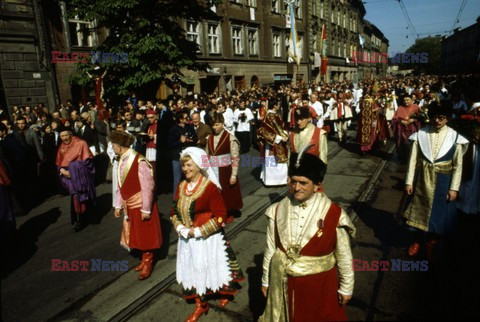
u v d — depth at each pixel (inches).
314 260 78.9
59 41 529.0
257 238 180.9
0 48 462.3
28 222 225.6
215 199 112.3
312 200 81.2
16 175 246.4
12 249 184.7
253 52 977.5
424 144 137.5
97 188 294.7
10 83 475.2
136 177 142.5
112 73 370.6
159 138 256.7
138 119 312.5
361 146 357.4
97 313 127.1
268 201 237.0
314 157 79.7
